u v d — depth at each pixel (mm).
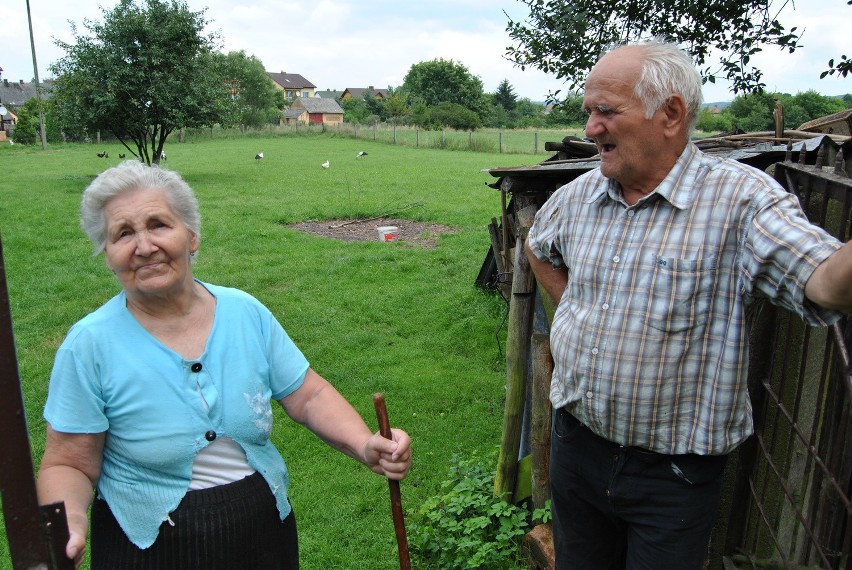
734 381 2125
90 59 22172
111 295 9680
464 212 15820
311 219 15531
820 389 2420
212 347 2084
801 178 2643
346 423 2254
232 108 24891
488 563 3641
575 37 6625
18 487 1328
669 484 2238
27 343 7879
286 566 2229
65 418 1937
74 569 1539
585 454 2426
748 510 2898
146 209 1982
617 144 2170
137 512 2023
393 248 12273
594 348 2250
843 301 1694
